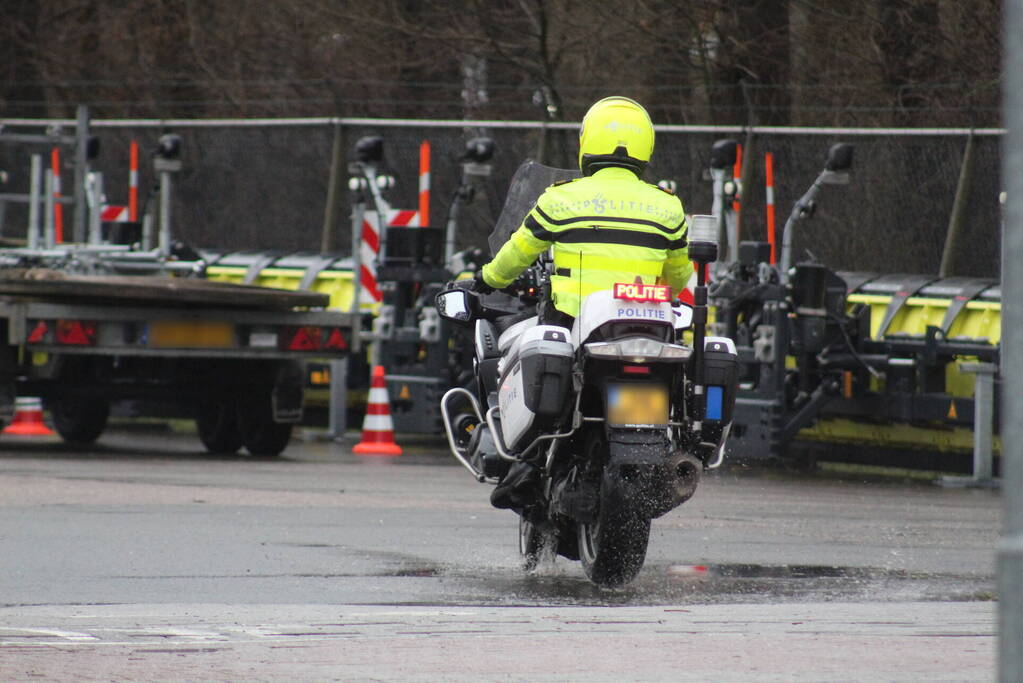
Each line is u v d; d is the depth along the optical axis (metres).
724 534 29.81
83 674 14.10
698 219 22.39
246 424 49.81
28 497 33.47
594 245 23.12
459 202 59.47
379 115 87.25
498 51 77.00
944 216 58.00
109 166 79.44
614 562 22.09
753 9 69.75
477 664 14.80
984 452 43.88
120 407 61.97
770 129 59.69
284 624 17.50
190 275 59.94
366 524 30.14
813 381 51.28
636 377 22.27
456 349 56.56
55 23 101.19
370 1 84.19
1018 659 7.00
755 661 15.07
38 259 57.50
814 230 60.28
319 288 65.94
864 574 24.22
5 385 46.56
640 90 74.50
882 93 66.56
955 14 64.81
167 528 28.56
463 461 25.56
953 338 49.84
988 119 62.84
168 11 97.81
